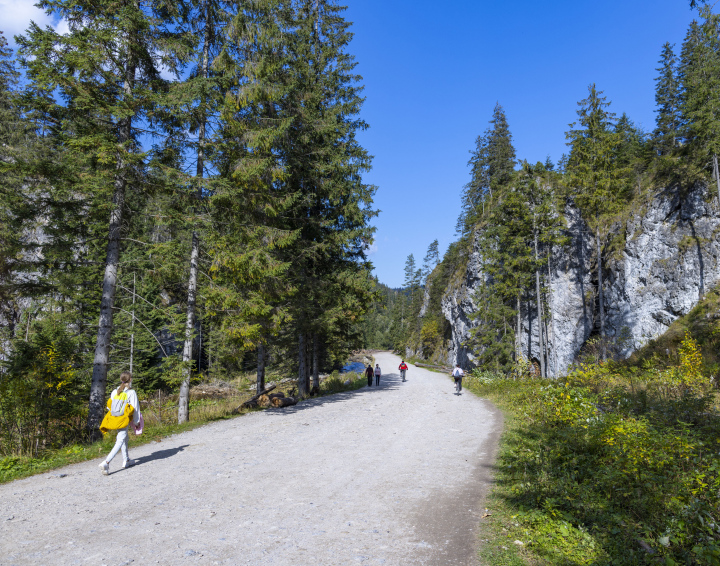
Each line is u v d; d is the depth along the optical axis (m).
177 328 11.85
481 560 3.83
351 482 6.38
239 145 12.57
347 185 18.75
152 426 11.51
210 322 13.23
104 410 10.14
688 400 9.06
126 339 18.75
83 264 11.79
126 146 9.80
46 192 9.90
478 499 5.61
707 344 22.92
